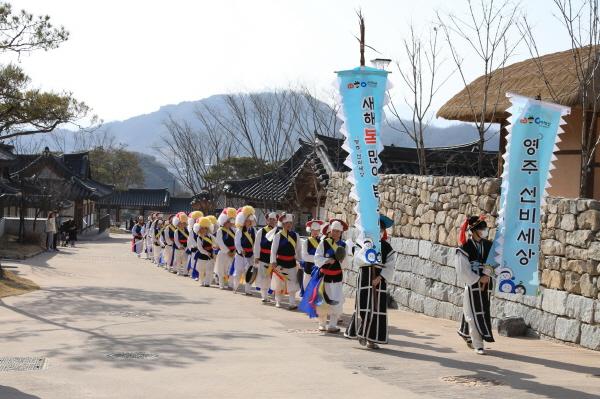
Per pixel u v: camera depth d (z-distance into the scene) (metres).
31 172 66.06
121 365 9.57
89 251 45.84
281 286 17.27
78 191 67.94
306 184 31.91
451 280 15.87
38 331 12.34
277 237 17.19
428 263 16.88
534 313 13.03
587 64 16.25
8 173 51.69
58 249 45.12
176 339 11.75
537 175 10.77
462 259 11.05
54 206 56.12
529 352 11.30
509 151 10.86
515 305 13.58
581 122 17.52
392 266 11.52
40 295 18.09
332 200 24.34
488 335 11.02
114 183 97.88
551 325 12.53
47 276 24.44
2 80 21.81
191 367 9.56
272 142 36.47
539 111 10.75
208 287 23.19
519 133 10.80
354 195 11.59
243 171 47.12
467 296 11.18
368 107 11.52
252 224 21.45
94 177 97.12
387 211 19.25
